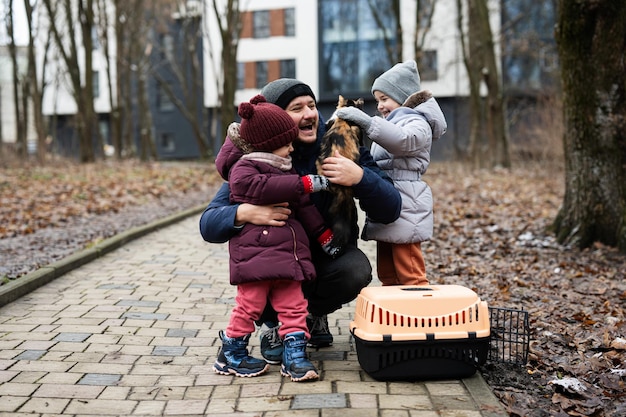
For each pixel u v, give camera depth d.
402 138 3.92
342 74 38.25
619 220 7.93
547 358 4.27
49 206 11.82
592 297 5.88
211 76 40.16
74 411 3.36
